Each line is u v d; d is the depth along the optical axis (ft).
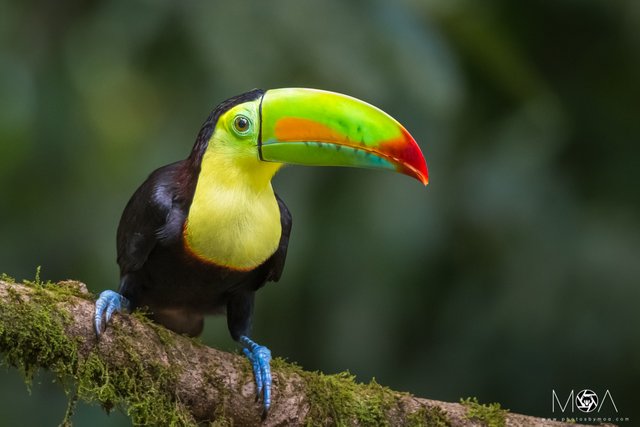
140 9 40.63
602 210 45.06
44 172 43.75
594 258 43.34
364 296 41.57
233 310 29.60
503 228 43.55
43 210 44.39
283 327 42.42
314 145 27.37
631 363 42.91
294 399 25.86
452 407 26.58
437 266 43.32
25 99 41.98
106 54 43.04
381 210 41.09
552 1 46.14
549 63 47.34
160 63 41.22
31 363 23.38
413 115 40.11
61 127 43.11
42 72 42.68
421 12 40.27
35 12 42.96
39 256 44.09
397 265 41.47
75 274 43.96
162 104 42.98
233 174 27.53
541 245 43.60
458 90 39.09
